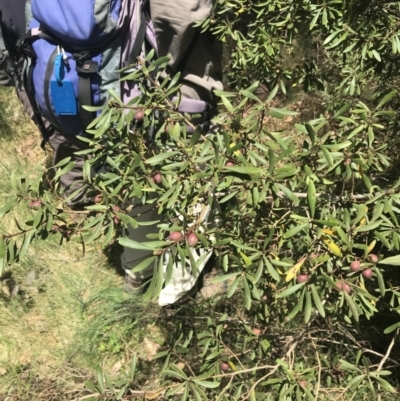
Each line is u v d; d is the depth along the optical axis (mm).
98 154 1205
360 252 1248
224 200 1079
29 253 2535
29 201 1139
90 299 2402
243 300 2164
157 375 2059
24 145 3072
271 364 1757
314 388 1467
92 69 1522
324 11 1269
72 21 1438
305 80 1845
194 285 2244
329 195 1289
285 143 1101
